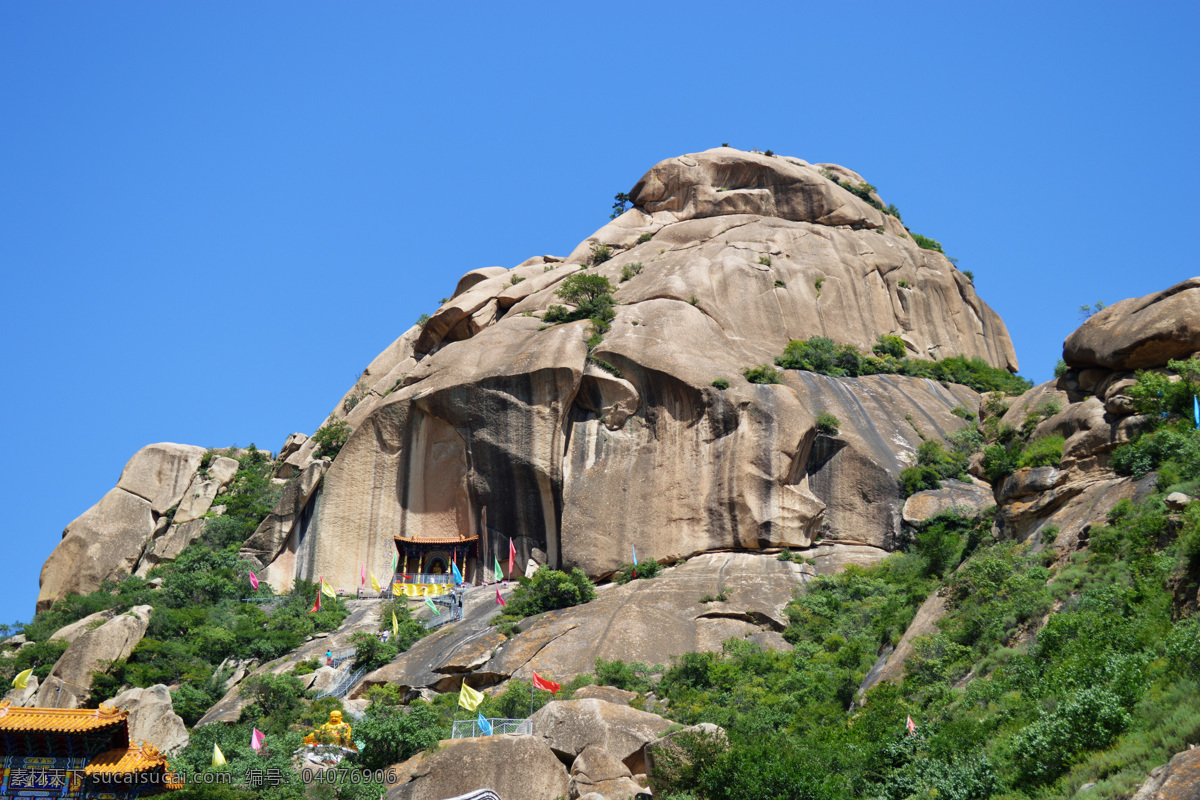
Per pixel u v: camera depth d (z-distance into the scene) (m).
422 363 70.69
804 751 31.59
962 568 39.28
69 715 33.22
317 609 59.97
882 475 59.50
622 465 61.25
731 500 58.44
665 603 51.88
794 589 52.88
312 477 66.62
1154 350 40.53
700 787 31.52
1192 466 34.41
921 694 34.69
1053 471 40.94
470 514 63.75
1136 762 23.33
